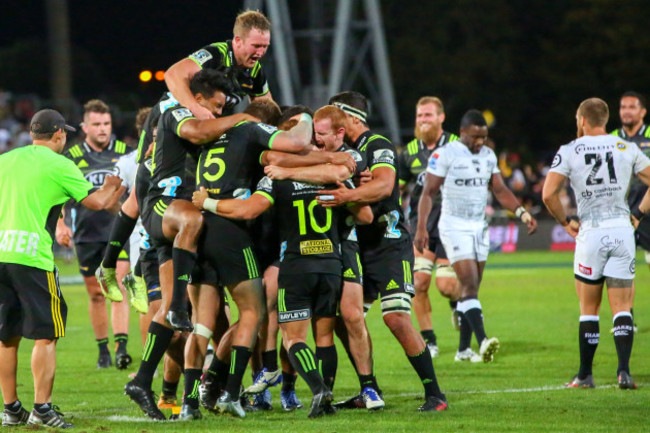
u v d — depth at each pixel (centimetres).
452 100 10294
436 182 2312
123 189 1731
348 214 1644
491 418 1580
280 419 1596
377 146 1677
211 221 1584
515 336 2772
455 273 2541
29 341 2766
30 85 9619
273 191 1603
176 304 1532
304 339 1623
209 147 1603
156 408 1599
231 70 1722
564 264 5684
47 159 1557
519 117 10419
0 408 1755
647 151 2730
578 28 10381
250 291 1598
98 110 2545
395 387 1980
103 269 1827
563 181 1961
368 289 1725
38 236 1535
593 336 1925
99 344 2356
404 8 10481
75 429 1507
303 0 9725
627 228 1916
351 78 7538
